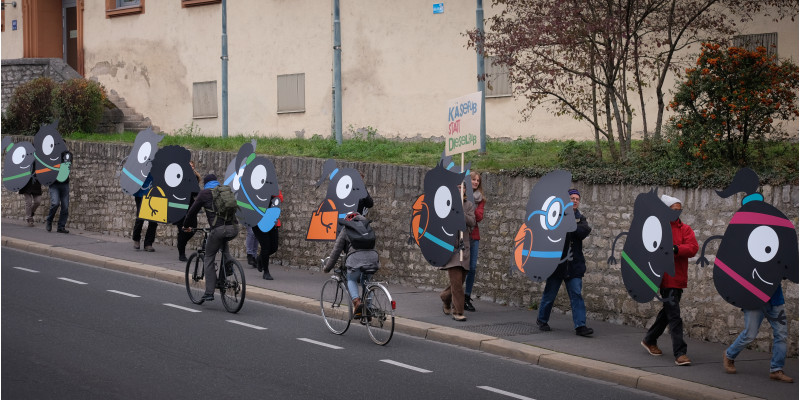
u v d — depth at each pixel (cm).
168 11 2773
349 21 2412
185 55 2747
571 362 997
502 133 2127
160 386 872
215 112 2694
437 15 2261
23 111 2448
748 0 1487
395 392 876
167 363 967
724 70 1240
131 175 1898
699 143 1234
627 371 955
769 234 946
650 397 896
